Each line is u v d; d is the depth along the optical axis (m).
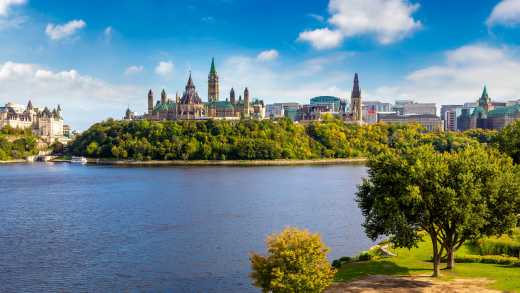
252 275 61.53
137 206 157.00
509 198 72.38
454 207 68.44
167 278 81.44
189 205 158.25
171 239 109.00
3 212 146.62
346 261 84.56
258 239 108.88
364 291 66.19
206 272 84.56
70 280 80.50
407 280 70.56
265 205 157.75
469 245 86.94
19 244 104.62
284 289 57.31
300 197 176.50
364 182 79.94
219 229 119.56
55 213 144.38
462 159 73.69
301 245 60.34
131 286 77.62
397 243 72.75
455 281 68.94
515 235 87.31
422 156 75.38
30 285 78.25
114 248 101.06
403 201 70.12
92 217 137.12
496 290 63.84
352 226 123.06
